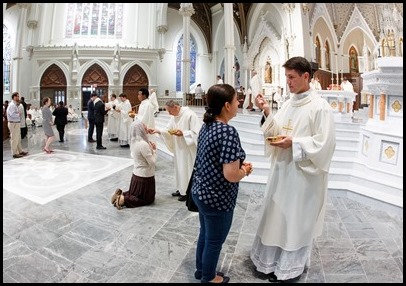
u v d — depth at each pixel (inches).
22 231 129.6
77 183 206.5
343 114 342.6
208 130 81.4
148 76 896.9
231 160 75.7
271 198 95.6
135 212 153.9
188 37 595.8
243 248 116.3
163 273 97.9
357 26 733.9
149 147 162.1
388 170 171.8
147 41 903.1
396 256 109.7
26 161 277.7
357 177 182.2
